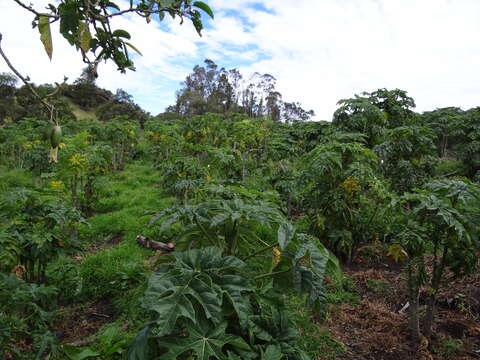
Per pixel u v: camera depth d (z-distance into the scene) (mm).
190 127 8555
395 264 4188
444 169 9820
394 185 5188
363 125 5297
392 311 3232
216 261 1627
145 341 1421
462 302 3227
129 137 11828
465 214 2359
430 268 3936
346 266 4195
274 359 1515
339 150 4164
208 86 46250
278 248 1835
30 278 2941
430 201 2416
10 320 2232
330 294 3461
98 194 6789
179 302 1354
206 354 1338
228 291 1483
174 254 1677
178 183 3711
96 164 6168
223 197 2848
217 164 5000
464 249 2506
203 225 1929
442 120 11328
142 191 7785
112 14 963
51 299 3043
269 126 9508
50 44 868
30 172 9125
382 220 4422
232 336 1456
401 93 6289
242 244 2092
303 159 4465
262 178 6590
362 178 3793
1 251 2467
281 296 1952
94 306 3396
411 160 5172
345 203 4086
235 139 6875
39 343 2305
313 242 1763
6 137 12422
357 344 2764
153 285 1399
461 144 9609
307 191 4707
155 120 15625
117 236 5219
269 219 1702
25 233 2717
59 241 2879
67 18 886
